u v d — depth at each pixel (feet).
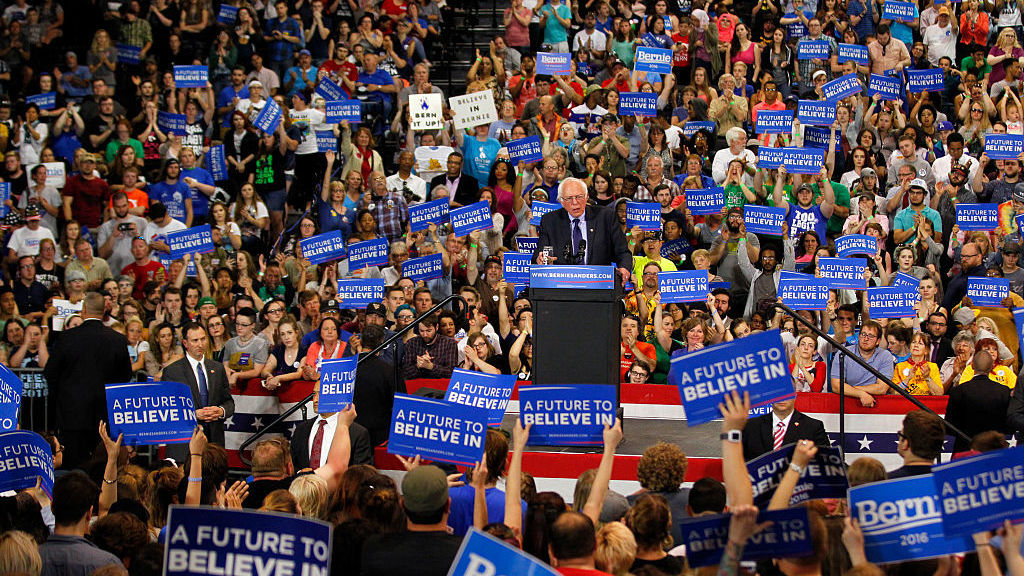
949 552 14.48
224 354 35.58
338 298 39.22
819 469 17.79
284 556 13.64
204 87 57.36
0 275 48.16
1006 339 39.11
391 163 56.34
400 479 29.81
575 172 50.42
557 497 17.98
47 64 63.98
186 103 57.67
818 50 56.49
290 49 60.23
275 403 32.99
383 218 46.60
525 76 56.08
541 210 43.70
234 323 39.86
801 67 59.26
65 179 51.80
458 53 65.05
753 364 17.70
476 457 21.17
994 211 42.96
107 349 29.89
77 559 17.49
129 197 50.08
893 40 59.00
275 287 43.57
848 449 30.17
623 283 27.35
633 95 50.19
